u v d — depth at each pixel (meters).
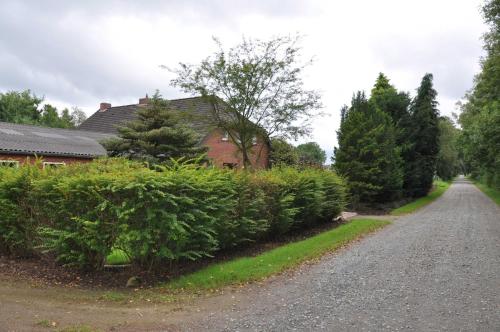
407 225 17.48
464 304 6.55
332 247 11.80
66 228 7.85
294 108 21.97
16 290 6.98
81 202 7.66
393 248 11.79
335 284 7.85
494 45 23.78
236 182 10.30
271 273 8.55
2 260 8.77
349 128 25.08
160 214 7.52
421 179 34.69
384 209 24.61
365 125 24.81
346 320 5.86
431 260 9.99
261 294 7.19
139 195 7.16
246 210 10.52
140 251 7.61
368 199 24.45
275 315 6.08
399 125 34.19
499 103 29.88
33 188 8.30
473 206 28.42
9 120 47.72
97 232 7.54
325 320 5.86
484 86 31.02
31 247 8.61
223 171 10.39
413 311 6.24
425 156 35.22
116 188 7.35
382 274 8.64
